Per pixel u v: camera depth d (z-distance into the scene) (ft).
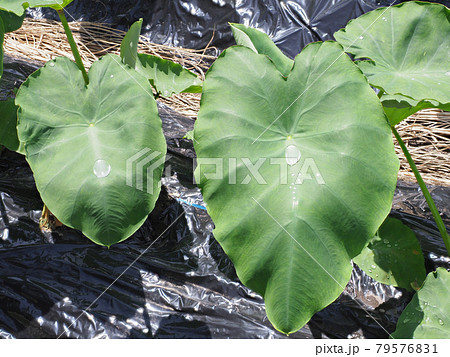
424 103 2.58
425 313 2.43
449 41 2.69
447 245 2.70
